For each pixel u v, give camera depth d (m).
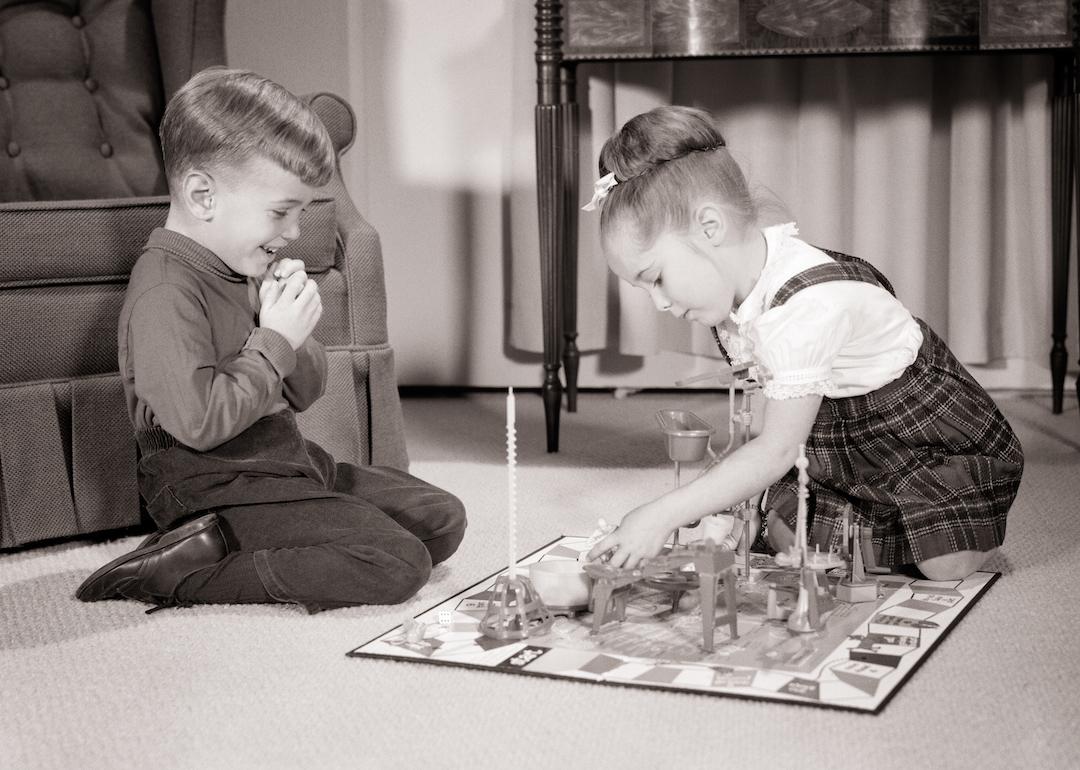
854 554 1.33
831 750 0.96
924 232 2.68
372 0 2.82
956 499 1.39
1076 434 2.28
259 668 1.16
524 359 2.90
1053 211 2.44
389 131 2.86
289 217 1.36
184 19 2.15
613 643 1.19
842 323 1.26
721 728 1.01
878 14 2.13
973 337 2.70
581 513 1.74
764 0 2.15
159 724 1.04
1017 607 1.31
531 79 2.70
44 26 2.07
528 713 1.04
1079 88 2.22
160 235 1.36
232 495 1.35
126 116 2.11
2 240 1.55
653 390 2.89
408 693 1.09
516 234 2.76
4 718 1.06
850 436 1.43
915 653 1.16
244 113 1.31
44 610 1.36
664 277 1.27
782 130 2.70
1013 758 0.95
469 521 1.70
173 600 1.35
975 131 2.64
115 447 1.64
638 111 2.70
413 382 2.93
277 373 1.35
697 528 1.42
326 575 1.31
